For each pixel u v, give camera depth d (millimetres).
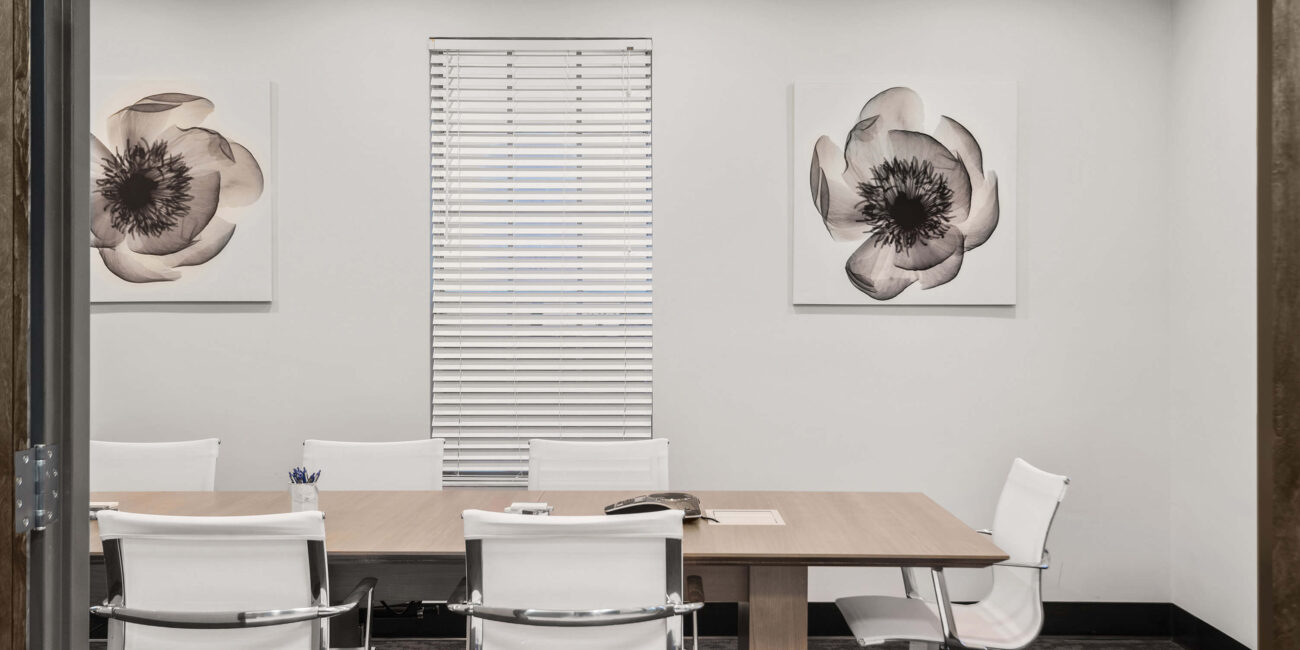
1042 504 2746
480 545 2023
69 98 1192
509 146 4094
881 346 4051
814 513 2818
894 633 2594
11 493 1074
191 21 4035
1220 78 3590
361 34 4051
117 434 4027
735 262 4059
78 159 1214
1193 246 3816
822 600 4027
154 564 2072
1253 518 3355
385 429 4062
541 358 4094
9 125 1072
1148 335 4023
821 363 4059
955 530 2574
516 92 4082
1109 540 4023
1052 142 4043
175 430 4039
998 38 4043
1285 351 962
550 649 2059
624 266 4098
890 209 4016
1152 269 4027
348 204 4051
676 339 4062
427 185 4059
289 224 4043
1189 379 3852
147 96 3998
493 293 4102
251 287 4016
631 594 2033
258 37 4039
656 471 3410
